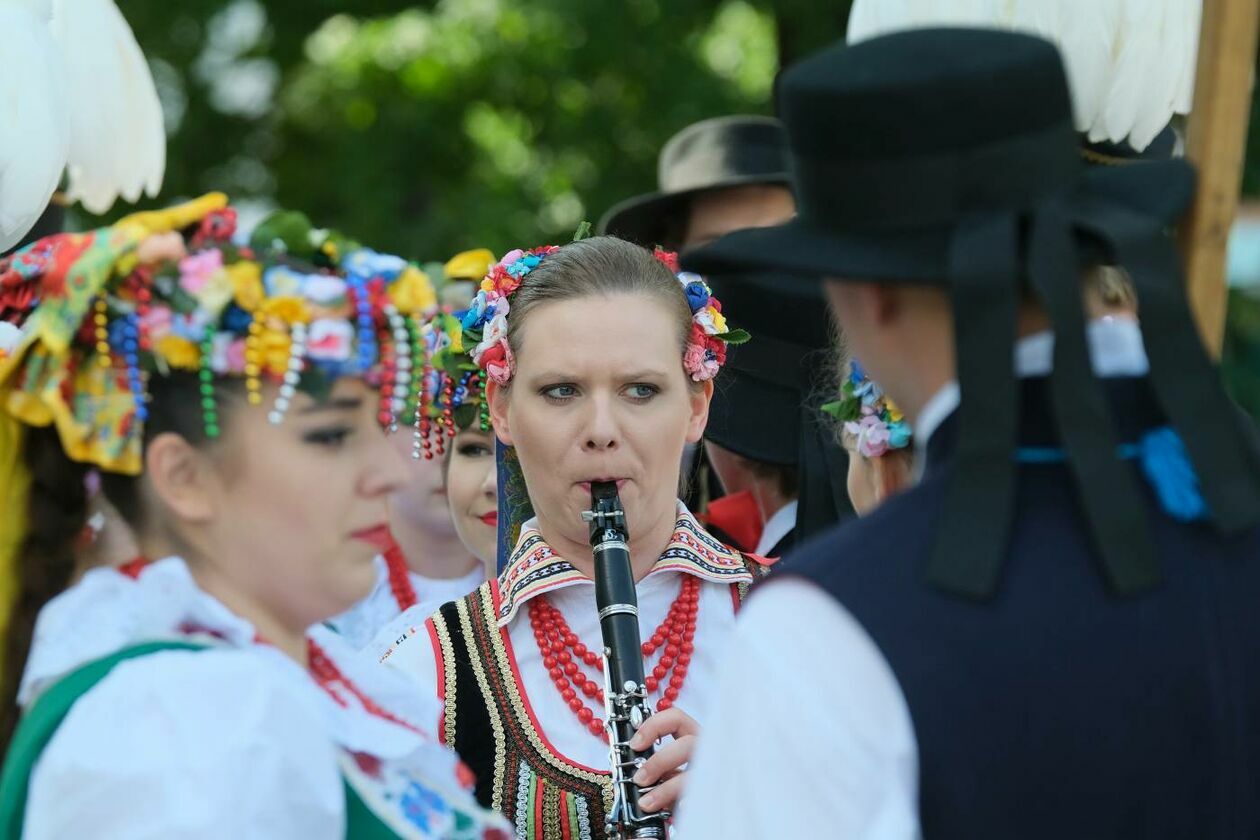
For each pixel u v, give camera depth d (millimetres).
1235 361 25797
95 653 5742
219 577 6156
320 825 5609
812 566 5520
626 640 8297
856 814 5238
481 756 8508
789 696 5320
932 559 5375
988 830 5234
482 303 9133
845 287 5922
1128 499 5359
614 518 8586
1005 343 5297
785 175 14766
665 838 7949
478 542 10930
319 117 30500
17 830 5562
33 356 5992
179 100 29047
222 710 5500
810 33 24859
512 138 29969
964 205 5500
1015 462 5406
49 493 6113
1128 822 5336
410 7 29859
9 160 9531
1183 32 9305
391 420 6227
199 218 6039
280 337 5930
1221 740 5441
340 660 6773
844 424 9148
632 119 28359
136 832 5277
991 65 5469
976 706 5246
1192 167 6027
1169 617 5398
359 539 6191
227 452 6004
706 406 9461
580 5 27203
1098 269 6191
